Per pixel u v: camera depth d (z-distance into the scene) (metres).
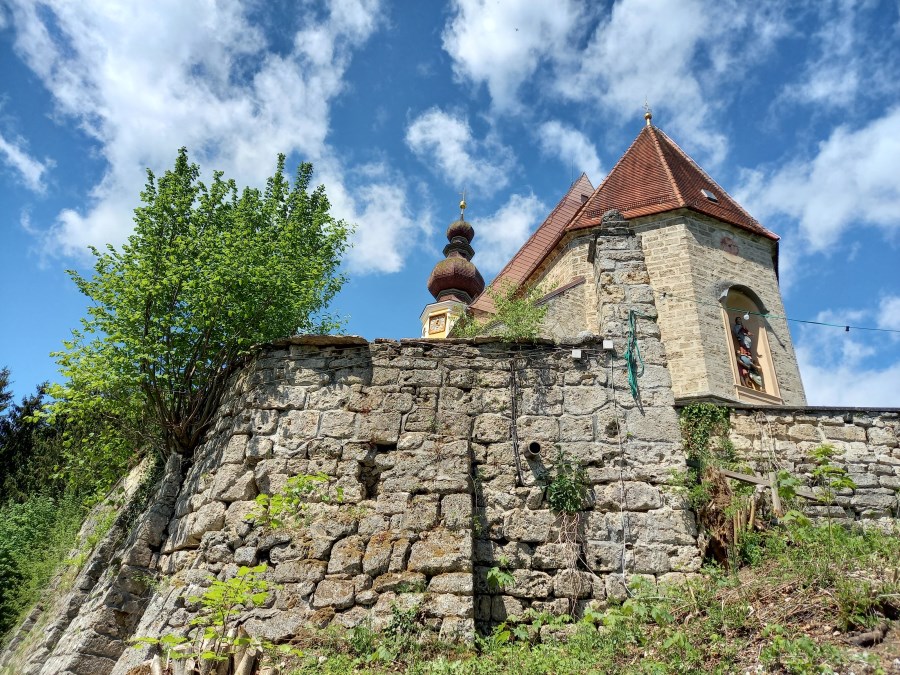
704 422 9.05
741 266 18.58
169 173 11.88
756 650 5.14
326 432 8.12
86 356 10.54
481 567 7.30
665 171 20.16
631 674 5.18
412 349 8.63
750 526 7.47
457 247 38.03
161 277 10.89
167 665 5.95
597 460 7.86
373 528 7.33
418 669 5.96
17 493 25.06
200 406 10.38
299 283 11.74
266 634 6.66
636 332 8.69
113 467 13.64
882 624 4.97
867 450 9.12
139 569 8.57
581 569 7.30
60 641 8.78
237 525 7.62
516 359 8.52
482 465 7.89
